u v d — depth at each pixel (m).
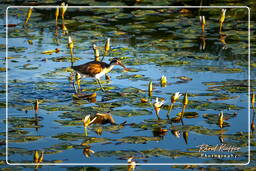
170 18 21.31
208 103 13.23
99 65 14.55
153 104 12.49
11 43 18.09
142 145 10.96
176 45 18.03
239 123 12.09
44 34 19.25
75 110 12.76
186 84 14.55
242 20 20.94
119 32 19.45
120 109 12.85
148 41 18.47
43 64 16.12
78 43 18.23
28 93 13.84
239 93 13.87
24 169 9.88
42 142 11.04
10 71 15.41
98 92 14.04
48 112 12.59
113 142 11.07
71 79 15.02
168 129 11.76
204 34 19.27
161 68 15.83
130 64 16.17
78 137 11.30
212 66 15.91
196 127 11.87
